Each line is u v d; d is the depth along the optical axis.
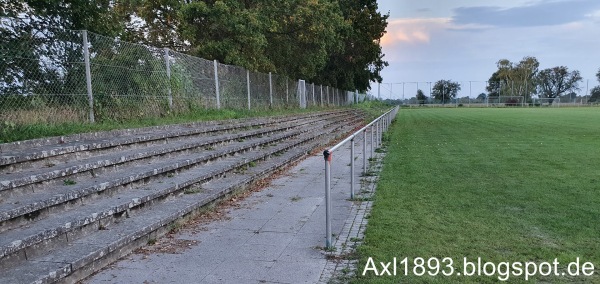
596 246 4.45
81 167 5.50
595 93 87.00
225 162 8.41
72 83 8.53
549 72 101.69
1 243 3.51
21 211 4.03
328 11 22.39
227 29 17.48
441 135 18.53
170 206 5.62
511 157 11.16
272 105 21.31
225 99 15.88
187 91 13.08
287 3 20.28
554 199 6.46
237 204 6.72
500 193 6.95
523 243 4.56
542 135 17.83
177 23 19.56
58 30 8.30
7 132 6.51
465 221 5.40
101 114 9.16
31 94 7.70
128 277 3.85
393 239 4.76
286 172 9.80
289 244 4.77
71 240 4.18
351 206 6.48
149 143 7.96
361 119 32.72
